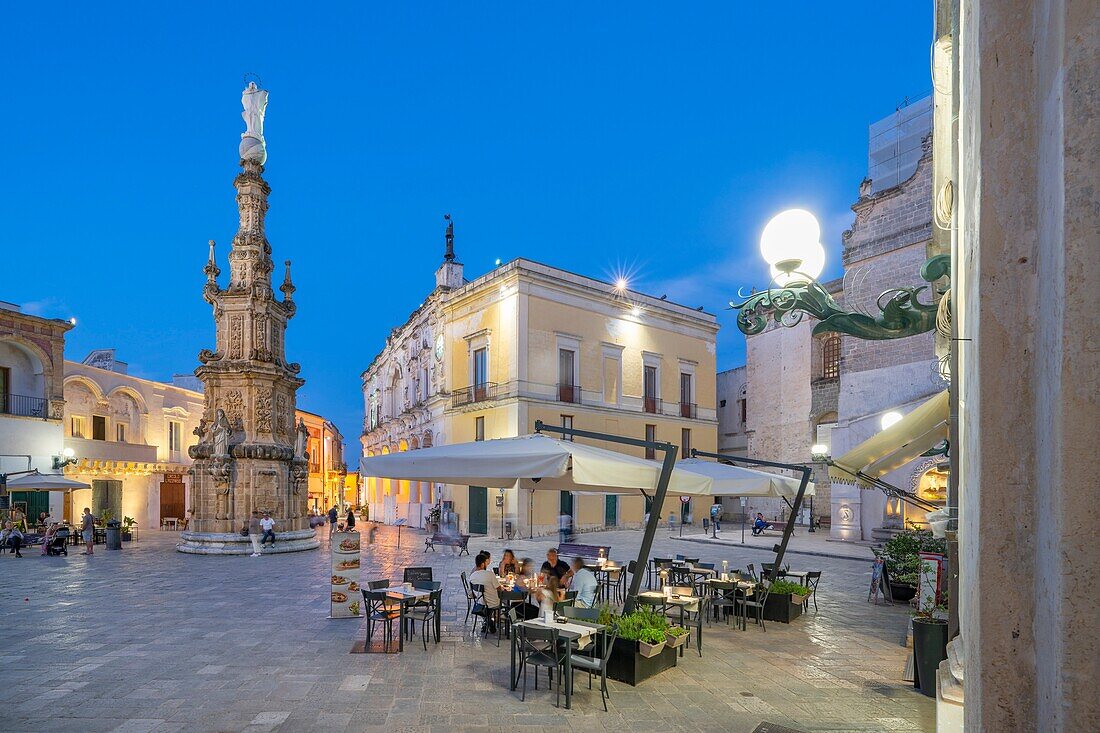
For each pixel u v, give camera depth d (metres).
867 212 24.78
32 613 10.96
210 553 20.34
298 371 24.62
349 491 69.69
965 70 2.47
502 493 27.59
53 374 28.59
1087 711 1.30
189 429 37.56
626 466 7.56
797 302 5.25
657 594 9.35
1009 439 1.62
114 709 6.30
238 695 6.69
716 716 6.14
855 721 6.03
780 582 10.73
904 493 8.66
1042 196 1.56
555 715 6.15
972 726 1.87
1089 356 1.34
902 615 10.93
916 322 5.04
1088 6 1.40
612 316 32.12
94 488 30.81
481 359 30.78
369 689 6.88
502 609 9.03
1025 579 1.58
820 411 31.12
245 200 23.52
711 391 36.91
